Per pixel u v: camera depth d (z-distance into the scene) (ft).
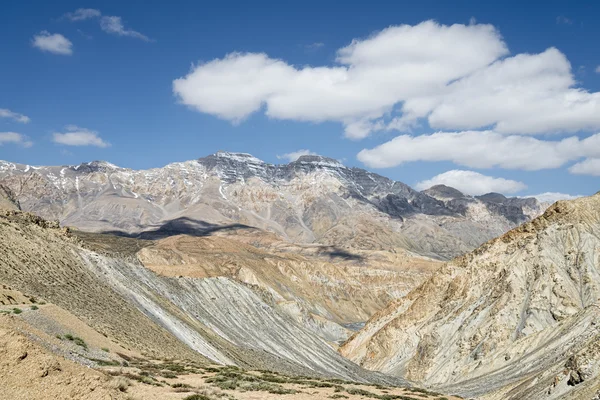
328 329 617.21
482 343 357.00
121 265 289.74
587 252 382.83
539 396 160.56
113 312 209.56
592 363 143.02
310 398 132.46
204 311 326.65
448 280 464.65
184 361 190.49
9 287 153.69
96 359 129.18
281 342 354.74
